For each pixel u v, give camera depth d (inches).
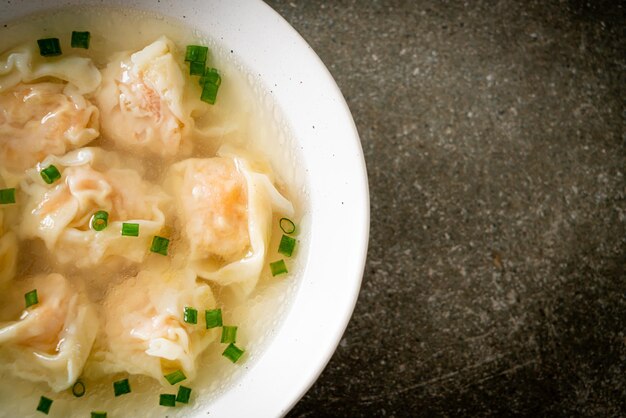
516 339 15.2
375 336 15.0
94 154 13.2
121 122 13.3
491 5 15.4
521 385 15.1
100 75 13.3
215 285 13.6
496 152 15.2
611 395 15.2
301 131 13.2
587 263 15.3
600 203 15.3
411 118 15.2
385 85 15.2
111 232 13.1
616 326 15.2
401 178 15.1
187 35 13.3
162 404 13.0
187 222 13.4
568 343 15.2
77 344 12.8
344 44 15.2
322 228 13.2
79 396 13.0
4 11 12.9
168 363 13.1
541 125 15.3
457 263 15.1
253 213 13.4
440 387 15.0
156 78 13.2
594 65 15.4
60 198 13.1
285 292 13.4
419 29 15.3
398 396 15.0
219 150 13.7
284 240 13.4
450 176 15.2
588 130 15.4
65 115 13.1
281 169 13.6
